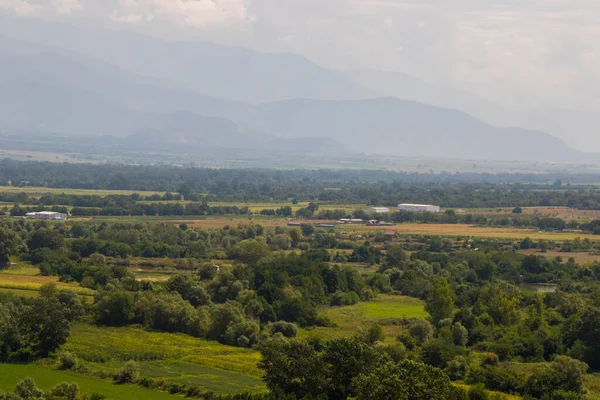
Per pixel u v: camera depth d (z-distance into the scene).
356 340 178.62
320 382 169.25
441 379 159.88
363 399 156.62
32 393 167.50
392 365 163.62
